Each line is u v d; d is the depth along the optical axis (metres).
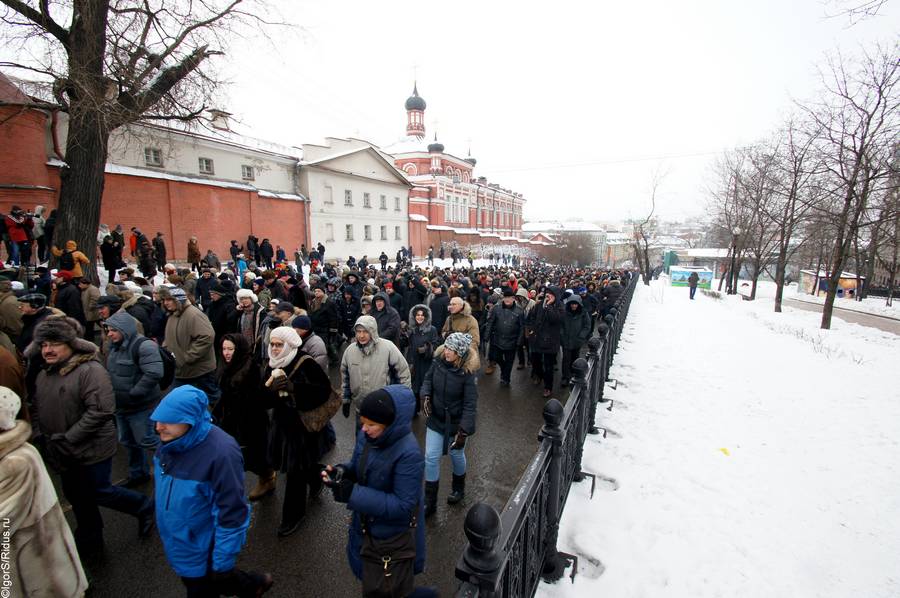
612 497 3.99
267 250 22.03
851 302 28.41
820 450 4.82
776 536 3.43
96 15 10.94
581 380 4.24
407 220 43.19
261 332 5.22
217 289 6.94
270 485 4.14
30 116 15.99
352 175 34.53
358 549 2.41
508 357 7.46
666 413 5.98
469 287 10.10
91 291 7.30
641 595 2.88
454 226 54.44
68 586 2.33
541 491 2.76
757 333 12.31
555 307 7.11
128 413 3.99
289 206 29.17
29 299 4.90
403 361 4.33
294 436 3.50
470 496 4.25
